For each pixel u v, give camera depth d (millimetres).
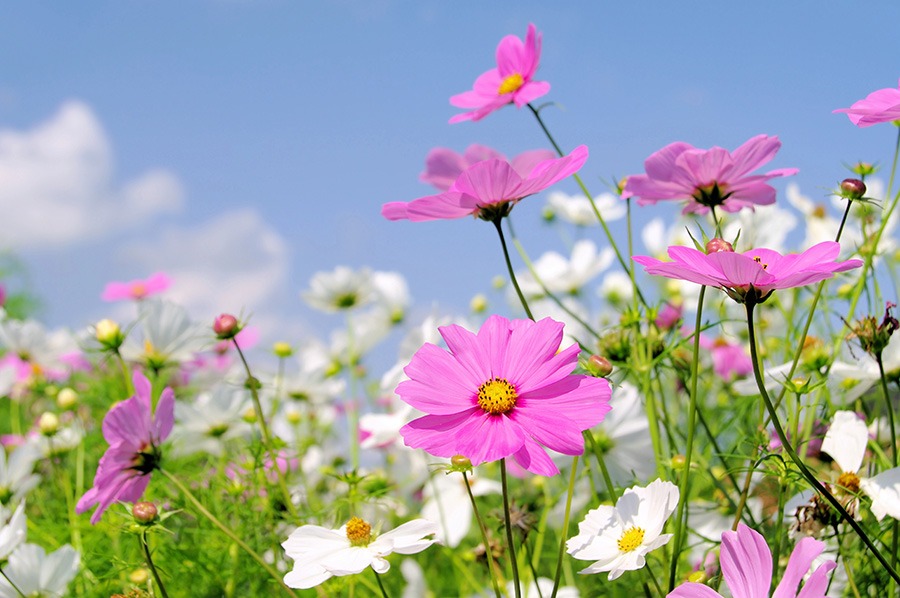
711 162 868
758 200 885
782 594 692
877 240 928
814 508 829
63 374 1644
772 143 860
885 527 851
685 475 792
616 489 979
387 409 1510
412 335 1188
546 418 748
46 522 1121
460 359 775
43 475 1352
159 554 1045
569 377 761
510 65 999
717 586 797
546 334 772
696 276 723
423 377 771
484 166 806
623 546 783
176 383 1589
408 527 824
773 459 834
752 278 715
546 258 1421
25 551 933
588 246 1376
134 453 888
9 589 925
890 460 910
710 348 1243
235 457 1157
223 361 1549
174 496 1063
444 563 1344
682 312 1239
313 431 1514
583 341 1054
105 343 1044
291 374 1349
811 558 689
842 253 1075
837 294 1043
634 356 923
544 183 816
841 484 833
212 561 1042
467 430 752
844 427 851
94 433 1374
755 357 728
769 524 933
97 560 1039
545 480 1133
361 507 1088
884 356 904
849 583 855
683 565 979
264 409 1226
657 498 795
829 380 916
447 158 975
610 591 1030
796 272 719
